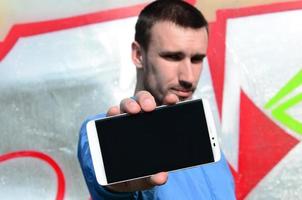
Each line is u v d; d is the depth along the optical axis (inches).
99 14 99.0
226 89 100.7
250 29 101.5
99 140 46.6
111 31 99.1
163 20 61.9
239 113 100.8
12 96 97.0
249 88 101.0
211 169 64.4
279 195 100.7
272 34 101.7
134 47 66.1
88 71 98.6
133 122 47.1
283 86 101.7
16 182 96.7
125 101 45.9
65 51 98.3
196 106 47.9
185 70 60.9
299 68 101.9
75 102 98.1
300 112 102.0
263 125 101.0
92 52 98.8
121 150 46.7
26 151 97.0
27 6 97.8
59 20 98.3
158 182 43.6
